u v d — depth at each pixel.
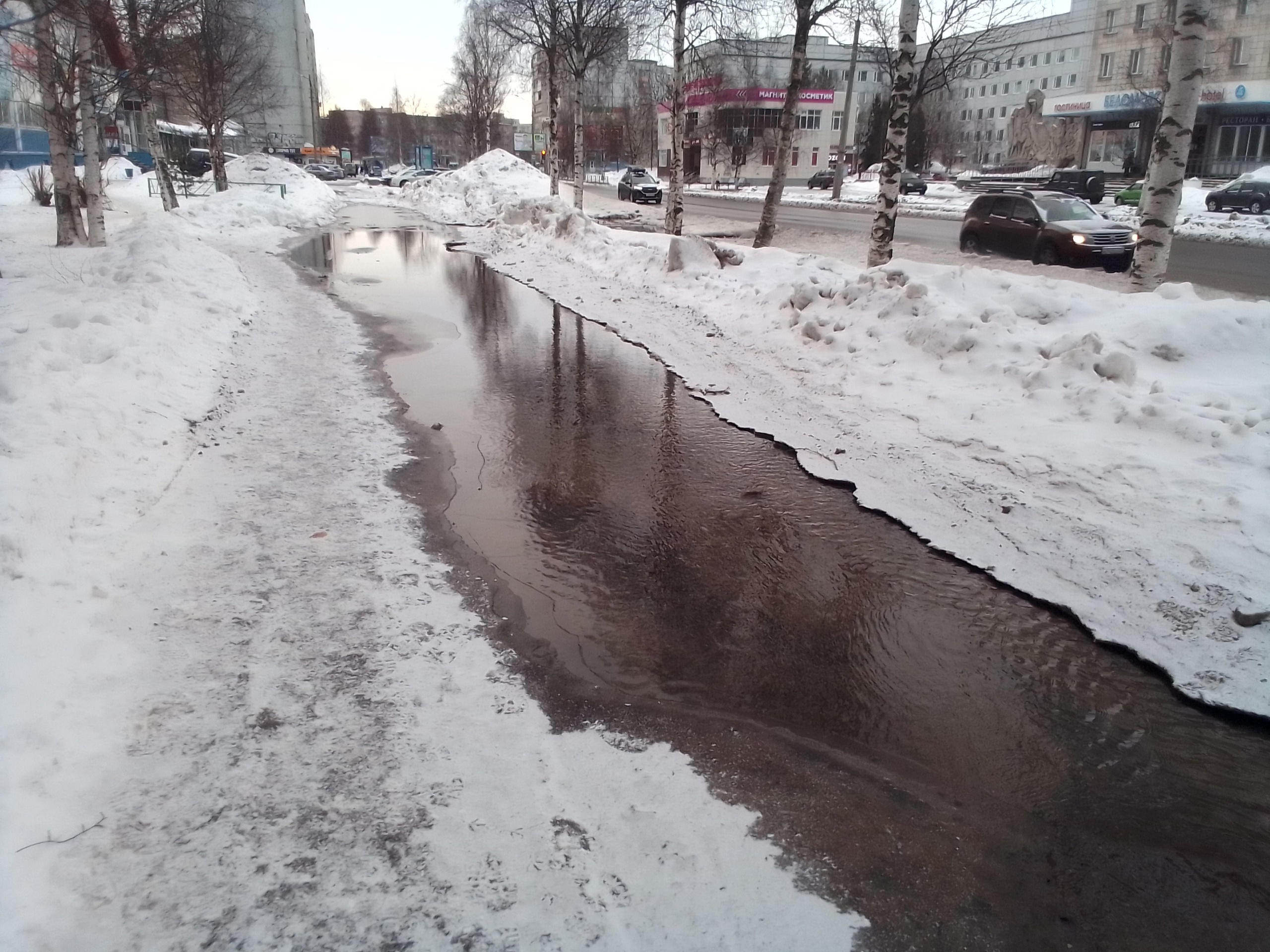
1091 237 17.17
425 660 4.23
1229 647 4.34
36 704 3.47
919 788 3.54
